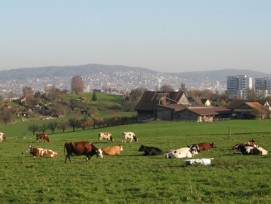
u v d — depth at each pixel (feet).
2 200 79.66
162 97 514.68
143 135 259.39
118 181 93.66
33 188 88.38
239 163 113.09
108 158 133.39
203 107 504.43
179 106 499.51
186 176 96.02
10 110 591.37
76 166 116.47
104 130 348.59
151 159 129.39
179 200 75.46
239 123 359.66
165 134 260.62
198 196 77.77
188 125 350.23
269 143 170.71
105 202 75.31
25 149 169.37
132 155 142.72
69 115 618.85
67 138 238.89
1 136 211.20
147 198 77.87
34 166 118.73
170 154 131.95
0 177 102.27
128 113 630.74
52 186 89.97
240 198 75.56
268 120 405.80
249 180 89.61
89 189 86.22
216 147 159.84
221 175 95.76
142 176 98.12
